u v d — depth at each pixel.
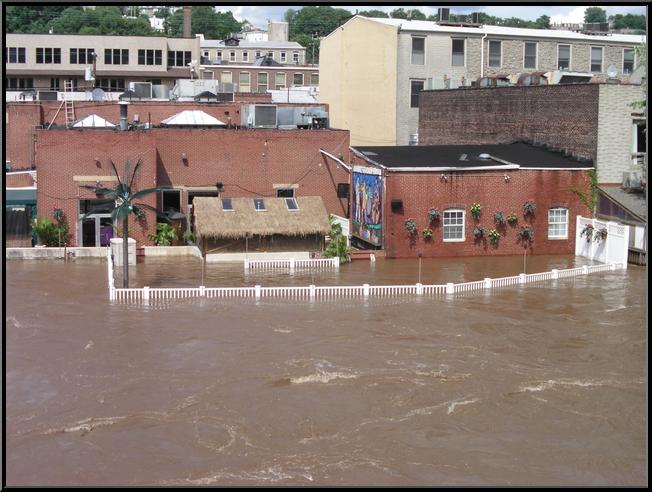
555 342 29.19
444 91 66.31
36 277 39.94
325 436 21.19
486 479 19.02
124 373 25.55
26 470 19.28
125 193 38.31
